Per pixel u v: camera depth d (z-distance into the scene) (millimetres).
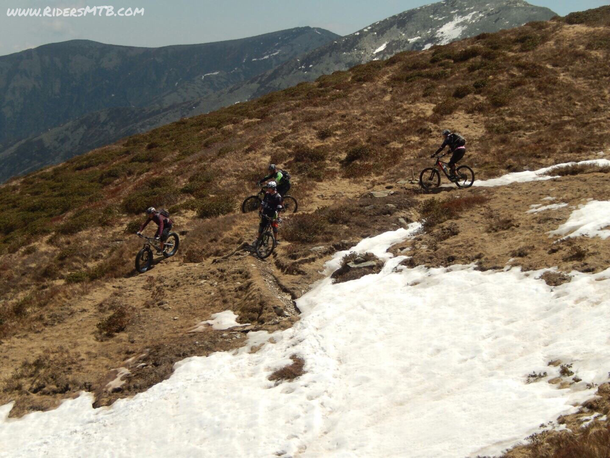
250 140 31141
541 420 5941
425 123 27656
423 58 42719
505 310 9469
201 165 29250
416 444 6395
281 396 8570
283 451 7137
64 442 8984
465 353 8492
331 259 14773
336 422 7590
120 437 8633
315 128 30344
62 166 46844
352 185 22156
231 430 7891
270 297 12766
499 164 21281
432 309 10344
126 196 27656
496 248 12203
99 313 14453
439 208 16484
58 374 11445
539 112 26562
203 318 13031
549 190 15938
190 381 9820
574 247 10562
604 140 21281
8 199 36781
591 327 7809
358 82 40688
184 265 16969
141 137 49500
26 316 15609
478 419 6484
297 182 23203
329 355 9625
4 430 9953
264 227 15617
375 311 10852
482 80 31828
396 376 8438
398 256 13617
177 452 7762
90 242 21875
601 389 6078
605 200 13453
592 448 4723
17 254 23125
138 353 11828
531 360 7539
